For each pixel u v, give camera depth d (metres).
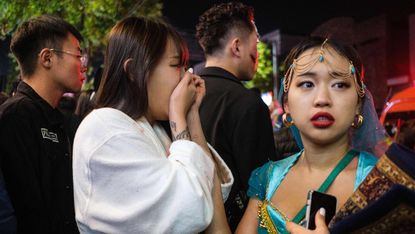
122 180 1.10
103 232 1.10
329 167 1.15
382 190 0.88
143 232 1.07
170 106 1.26
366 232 0.84
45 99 1.98
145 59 1.23
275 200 1.19
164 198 1.07
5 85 5.32
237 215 1.74
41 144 1.84
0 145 1.71
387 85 8.20
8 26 3.71
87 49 4.22
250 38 2.07
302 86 1.13
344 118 1.10
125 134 1.14
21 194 1.72
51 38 1.98
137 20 1.29
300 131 1.18
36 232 1.74
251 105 1.82
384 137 1.17
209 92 1.91
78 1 3.84
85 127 1.17
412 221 0.80
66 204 1.87
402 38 8.23
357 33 8.47
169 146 1.33
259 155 1.79
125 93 1.25
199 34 2.11
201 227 1.10
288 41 8.30
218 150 1.80
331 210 1.00
